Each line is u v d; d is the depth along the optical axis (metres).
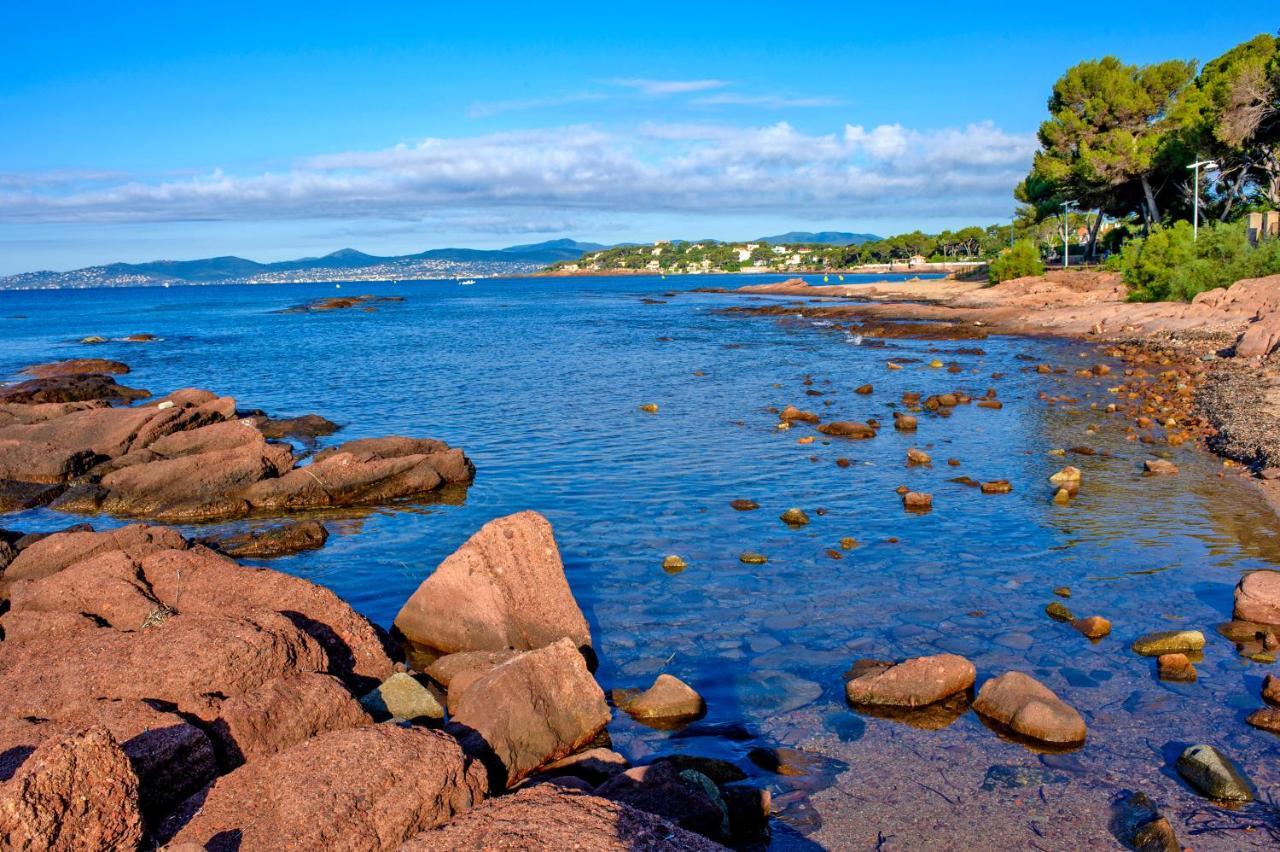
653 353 46.28
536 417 27.42
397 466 18.94
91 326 84.06
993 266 77.81
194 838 6.15
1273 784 7.53
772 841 7.01
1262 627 10.61
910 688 9.16
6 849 5.38
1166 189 70.88
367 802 6.43
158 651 8.62
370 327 73.38
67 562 13.31
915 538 14.55
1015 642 10.56
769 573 13.16
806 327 59.31
